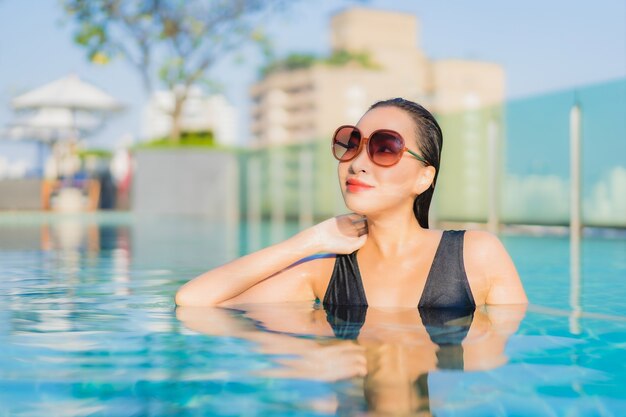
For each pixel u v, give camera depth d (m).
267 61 16.47
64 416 0.85
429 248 1.77
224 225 9.71
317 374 1.05
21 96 17.30
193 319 1.62
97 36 14.83
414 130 1.70
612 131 5.89
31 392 0.97
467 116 7.71
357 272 1.81
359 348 1.24
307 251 1.84
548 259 3.88
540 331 1.41
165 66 15.38
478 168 7.54
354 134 1.69
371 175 1.66
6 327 1.53
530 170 6.80
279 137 44.62
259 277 1.85
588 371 1.07
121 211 16.20
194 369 1.09
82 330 1.48
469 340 1.31
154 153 14.62
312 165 11.13
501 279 1.78
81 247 4.94
